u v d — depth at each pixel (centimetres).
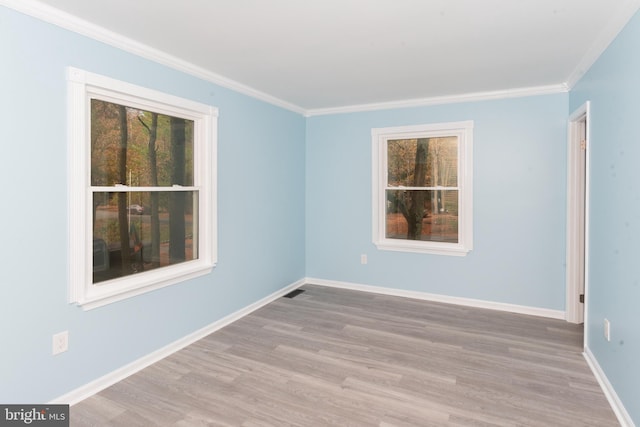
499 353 295
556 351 299
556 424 207
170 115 304
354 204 475
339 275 489
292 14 223
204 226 336
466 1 207
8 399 200
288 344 314
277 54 288
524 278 389
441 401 229
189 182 324
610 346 233
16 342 202
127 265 272
